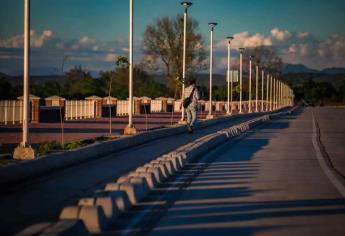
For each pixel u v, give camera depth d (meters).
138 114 103.12
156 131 44.12
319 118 109.19
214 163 29.52
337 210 16.80
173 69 144.62
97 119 76.69
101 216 13.75
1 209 15.64
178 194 19.36
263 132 60.41
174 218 15.30
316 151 37.69
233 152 36.16
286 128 69.44
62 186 19.67
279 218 15.51
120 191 16.47
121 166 25.92
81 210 13.42
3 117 57.50
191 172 25.61
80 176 22.27
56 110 68.75
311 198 18.92
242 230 13.94
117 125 61.06
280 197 19.05
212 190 20.33
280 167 28.22
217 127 65.06
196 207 16.97
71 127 55.62
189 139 43.81
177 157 26.97
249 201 18.17
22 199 17.17
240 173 25.48
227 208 16.89
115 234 13.32
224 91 189.00
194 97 50.25
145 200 18.08
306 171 26.67
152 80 161.88
